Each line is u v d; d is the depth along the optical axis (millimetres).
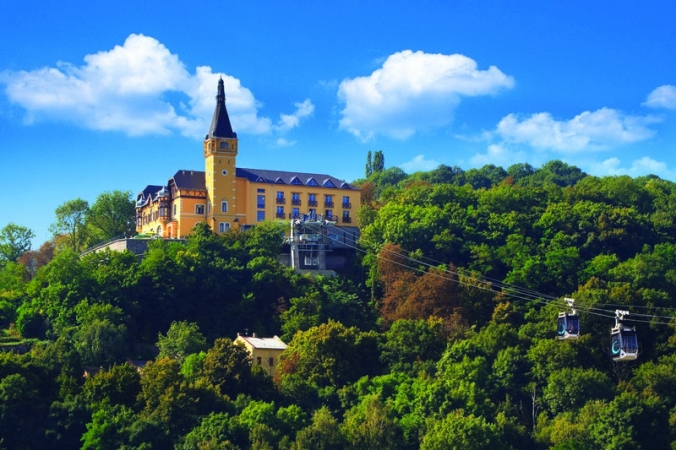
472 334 169625
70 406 137500
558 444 134375
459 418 130875
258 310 189250
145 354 170125
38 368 147125
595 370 153375
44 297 183000
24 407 138375
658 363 158625
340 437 131625
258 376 151125
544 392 150000
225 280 191625
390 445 132625
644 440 136500
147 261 186875
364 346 162625
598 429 136250
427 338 164750
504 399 150750
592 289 179750
